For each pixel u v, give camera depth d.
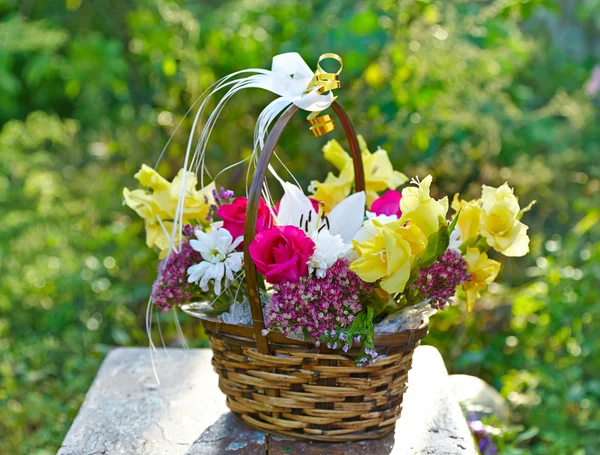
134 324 2.70
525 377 2.52
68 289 2.89
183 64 2.93
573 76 4.46
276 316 1.11
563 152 3.58
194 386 1.53
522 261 3.26
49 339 2.74
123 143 3.26
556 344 2.64
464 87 3.11
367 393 1.22
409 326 1.22
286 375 1.20
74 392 2.37
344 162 1.46
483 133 3.01
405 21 2.88
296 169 2.90
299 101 1.17
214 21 2.97
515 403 2.42
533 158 3.56
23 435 2.31
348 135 1.36
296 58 1.21
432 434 1.32
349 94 2.85
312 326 1.10
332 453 1.25
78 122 4.47
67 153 3.93
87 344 2.63
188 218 1.32
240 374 1.25
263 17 3.04
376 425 1.27
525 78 4.47
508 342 2.64
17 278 3.04
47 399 2.38
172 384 1.55
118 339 2.45
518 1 3.08
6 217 3.45
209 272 1.17
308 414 1.23
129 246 2.96
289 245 1.11
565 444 2.23
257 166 1.12
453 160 2.96
